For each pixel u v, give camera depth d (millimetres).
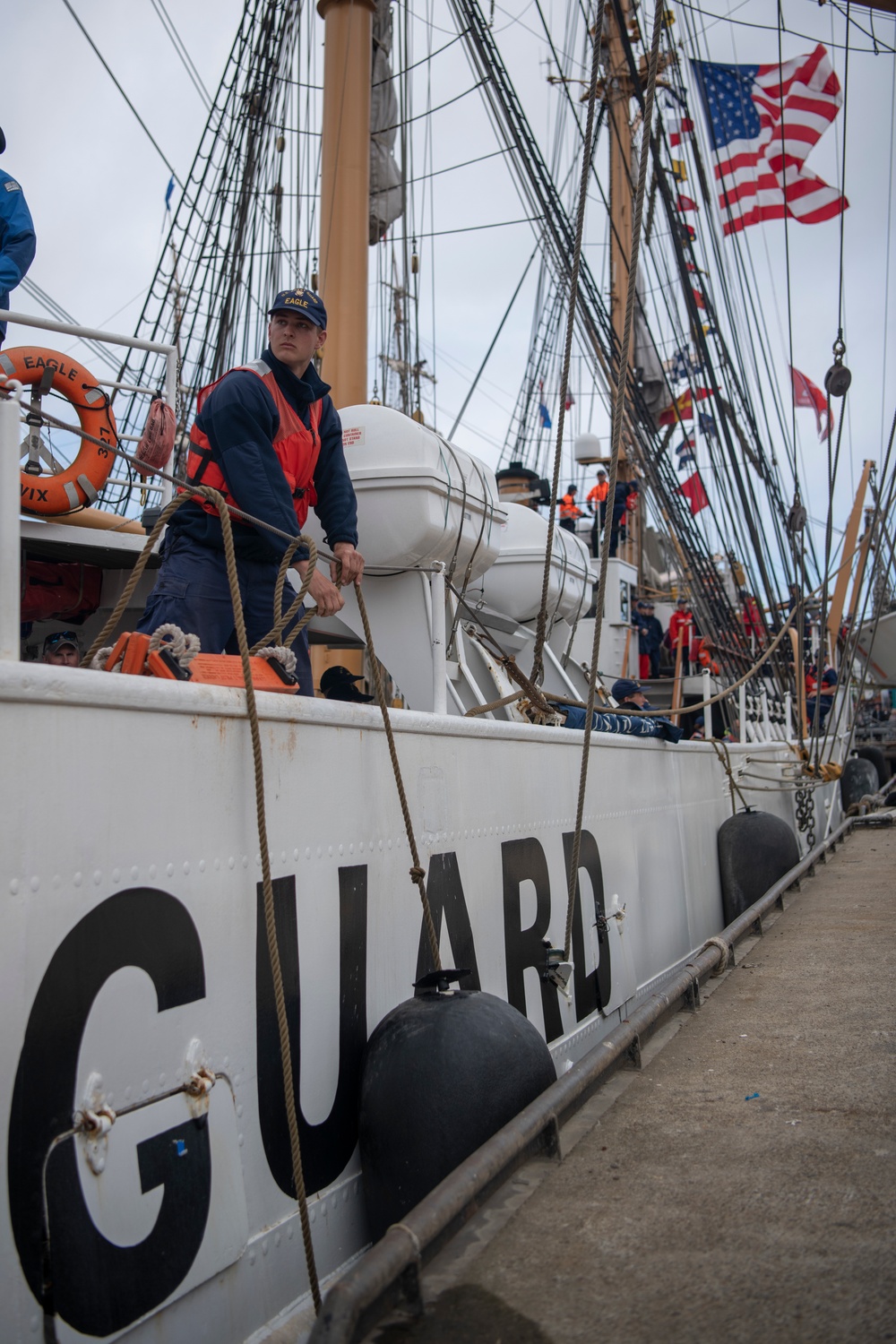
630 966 5285
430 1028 2721
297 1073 2664
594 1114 2855
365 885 3035
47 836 1946
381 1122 2660
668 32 9617
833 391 7094
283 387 3332
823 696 14023
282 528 3076
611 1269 1985
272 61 11109
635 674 11383
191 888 2312
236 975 2445
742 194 10352
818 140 9961
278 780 2660
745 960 4797
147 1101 2150
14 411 2021
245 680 2389
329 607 3139
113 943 2086
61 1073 1949
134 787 2162
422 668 4629
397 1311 1871
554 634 7328
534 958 4152
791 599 9938
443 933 3475
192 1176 2236
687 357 10555
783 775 9789
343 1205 2828
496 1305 1872
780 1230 2107
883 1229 2086
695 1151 2562
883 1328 1731
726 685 9461
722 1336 1738
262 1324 2453
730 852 7426
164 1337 2148
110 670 2404
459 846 3641
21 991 1882
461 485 4738
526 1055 2750
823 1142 2568
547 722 4750
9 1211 1829
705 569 9477
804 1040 3486
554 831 4512
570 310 3971
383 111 10047
